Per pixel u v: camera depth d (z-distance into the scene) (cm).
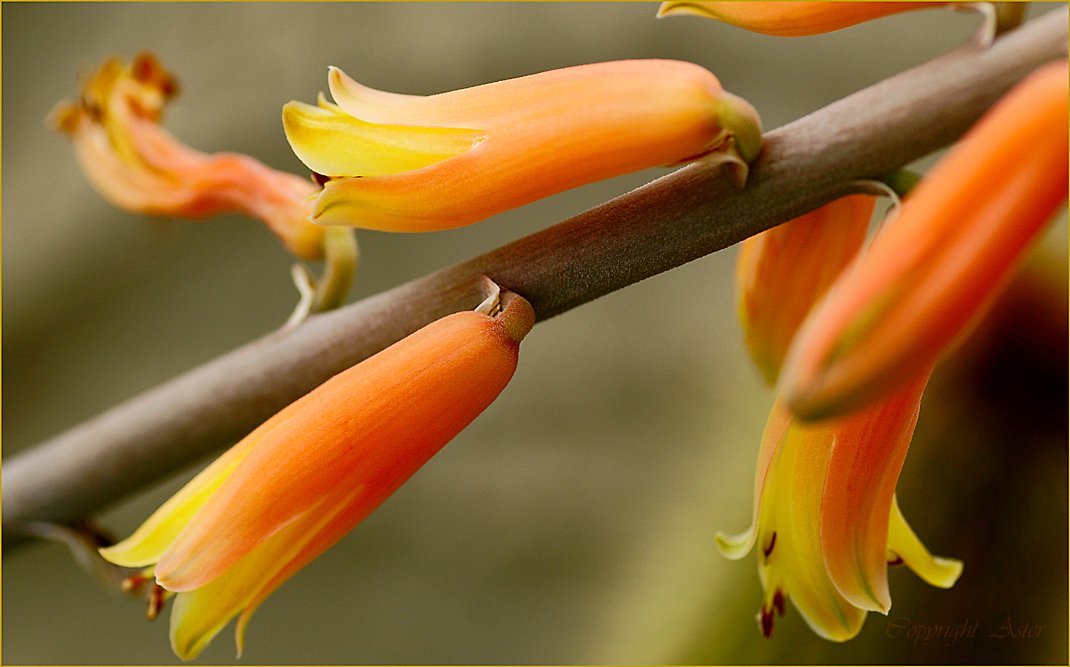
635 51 48
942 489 28
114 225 49
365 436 20
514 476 46
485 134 20
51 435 49
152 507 47
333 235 22
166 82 25
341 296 22
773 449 20
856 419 20
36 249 49
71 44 50
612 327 46
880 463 20
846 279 18
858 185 20
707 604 31
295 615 46
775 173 20
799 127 20
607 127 19
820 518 20
